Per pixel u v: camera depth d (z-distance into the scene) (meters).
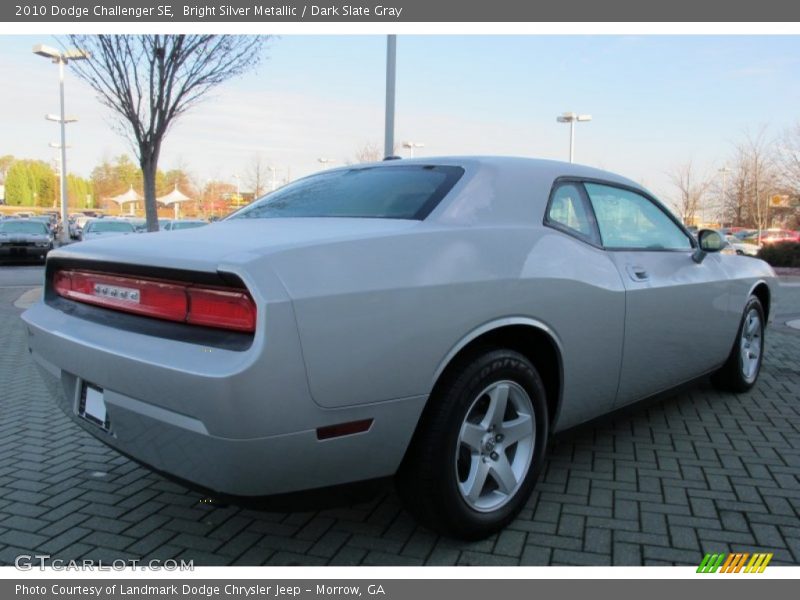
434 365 2.57
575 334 3.16
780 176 32.72
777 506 3.21
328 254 2.39
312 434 2.30
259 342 2.16
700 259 4.22
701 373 4.46
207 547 2.89
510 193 3.13
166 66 9.40
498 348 2.85
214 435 2.20
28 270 20.95
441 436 2.63
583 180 3.59
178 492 3.46
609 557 2.76
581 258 3.25
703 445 4.02
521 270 2.89
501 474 2.90
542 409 3.05
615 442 4.08
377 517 3.14
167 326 2.44
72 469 3.77
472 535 2.84
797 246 24.72
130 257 2.53
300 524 3.08
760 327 5.24
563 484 3.46
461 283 2.65
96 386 2.65
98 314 2.74
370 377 2.40
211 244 2.52
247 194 59.12
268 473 2.28
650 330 3.67
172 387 2.25
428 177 3.18
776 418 4.54
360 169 3.63
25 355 7.01
